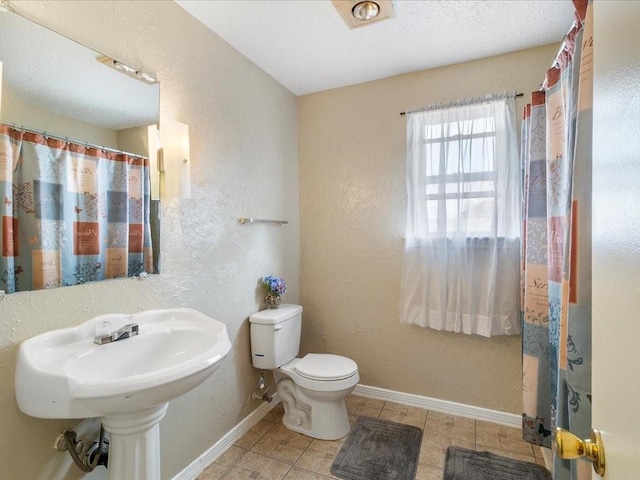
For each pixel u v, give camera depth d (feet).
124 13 4.60
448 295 7.19
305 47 6.64
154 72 5.00
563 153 4.65
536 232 5.61
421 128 7.49
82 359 3.64
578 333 3.10
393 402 7.98
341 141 8.47
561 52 4.35
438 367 7.61
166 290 5.17
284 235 8.29
